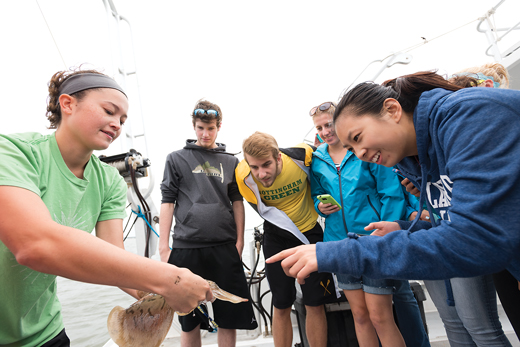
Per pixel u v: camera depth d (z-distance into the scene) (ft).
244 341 7.15
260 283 7.72
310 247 2.23
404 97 2.53
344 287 4.83
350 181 5.17
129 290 3.38
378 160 2.70
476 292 3.90
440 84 2.48
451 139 1.99
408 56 8.95
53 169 2.77
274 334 5.54
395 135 2.51
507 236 1.68
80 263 1.79
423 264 1.89
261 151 5.19
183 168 6.27
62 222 2.89
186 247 5.73
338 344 5.10
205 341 7.57
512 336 5.98
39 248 1.74
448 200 2.72
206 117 6.24
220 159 6.47
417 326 4.88
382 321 4.35
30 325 2.85
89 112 2.69
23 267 2.49
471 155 1.84
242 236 6.35
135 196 6.95
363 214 5.02
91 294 18.62
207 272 5.75
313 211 6.22
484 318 3.86
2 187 1.87
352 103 2.58
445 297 4.74
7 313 2.55
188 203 6.05
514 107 1.81
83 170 3.14
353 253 2.03
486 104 1.87
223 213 5.93
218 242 5.78
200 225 5.74
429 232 1.97
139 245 7.08
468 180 1.84
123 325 2.40
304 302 5.21
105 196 3.53
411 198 4.94
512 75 9.66
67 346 3.26
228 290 5.63
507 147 1.73
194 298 2.24
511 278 2.91
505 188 1.69
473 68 5.17
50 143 2.80
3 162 2.02
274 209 5.79
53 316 3.12
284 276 5.61
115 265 1.87
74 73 2.82
